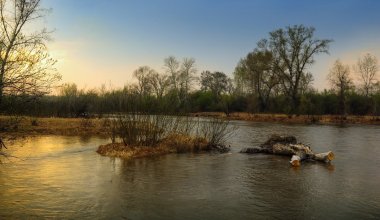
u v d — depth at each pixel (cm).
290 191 1362
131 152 2122
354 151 2444
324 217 1084
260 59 7638
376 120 6031
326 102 7906
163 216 1075
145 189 1362
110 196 1264
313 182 1507
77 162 1884
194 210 1133
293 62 7438
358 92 8094
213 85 12450
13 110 1182
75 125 3638
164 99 2480
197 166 1819
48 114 4669
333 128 4572
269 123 5609
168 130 2491
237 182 1494
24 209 1111
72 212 1092
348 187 1430
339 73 7500
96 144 2598
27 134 3050
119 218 1051
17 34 1232
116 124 2406
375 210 1149
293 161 1869
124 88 2506
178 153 2236
